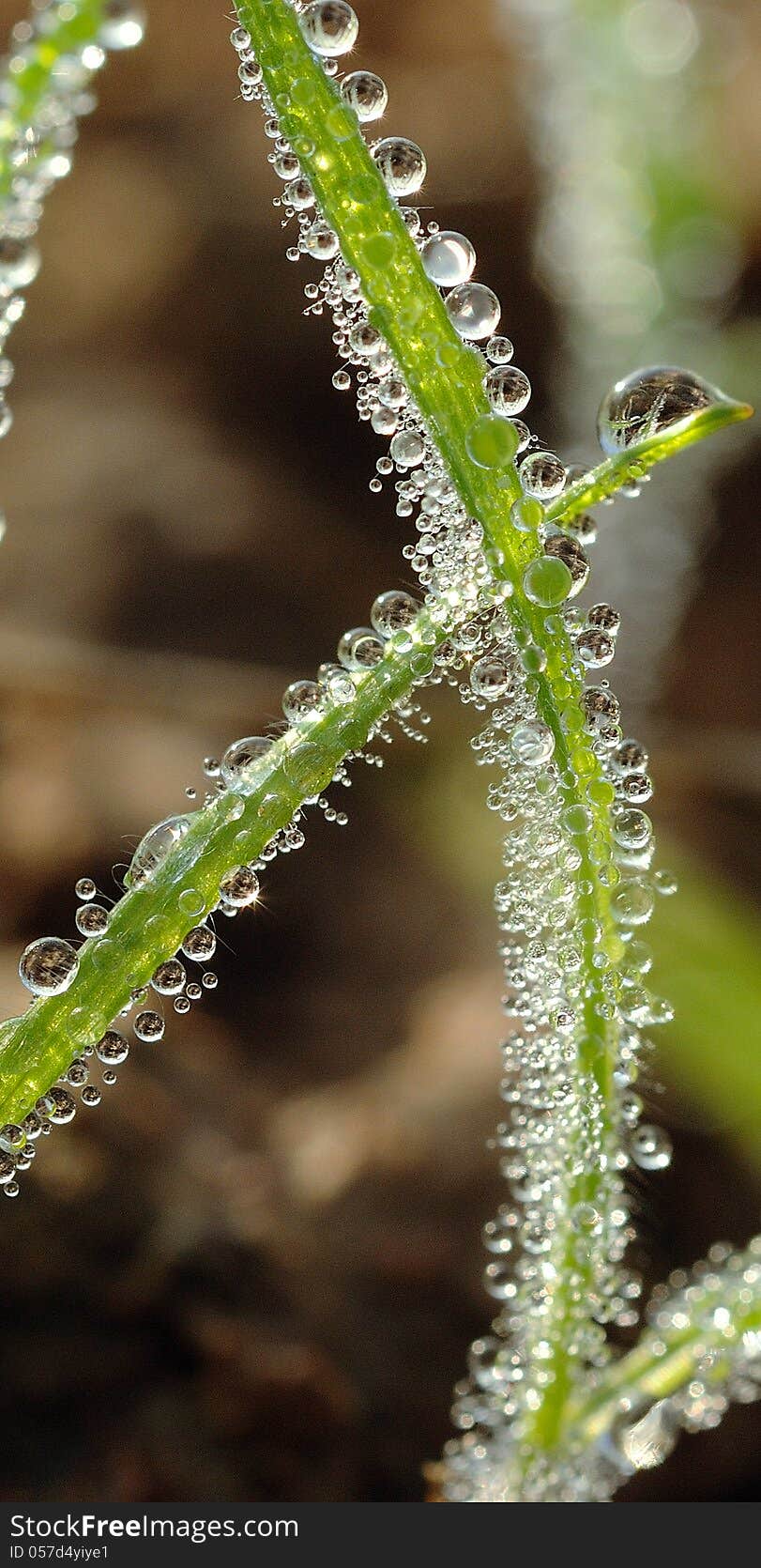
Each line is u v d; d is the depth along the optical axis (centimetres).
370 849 16
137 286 22
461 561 9
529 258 22
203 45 25
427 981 14
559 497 9
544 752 9
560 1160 9
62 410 20
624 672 18
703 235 21
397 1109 12
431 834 16
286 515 19
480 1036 13
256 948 14
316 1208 11
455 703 17
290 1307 11
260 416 21
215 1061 12
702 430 9
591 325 21
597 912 9
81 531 18
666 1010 9
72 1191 11
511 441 9
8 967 12
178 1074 12
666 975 12
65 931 14
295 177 9
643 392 9
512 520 9
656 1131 9
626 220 21
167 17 25
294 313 21
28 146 9
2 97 9
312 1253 11
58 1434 10
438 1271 11
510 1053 9
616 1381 9
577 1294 9
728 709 17
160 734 15
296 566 19
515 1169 9
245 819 9
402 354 9
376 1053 13
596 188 21
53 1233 11
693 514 19
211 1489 10
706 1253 11
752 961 12
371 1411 11
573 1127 9
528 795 9
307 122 8
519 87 23
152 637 17
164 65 24
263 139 23
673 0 23
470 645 9
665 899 13
